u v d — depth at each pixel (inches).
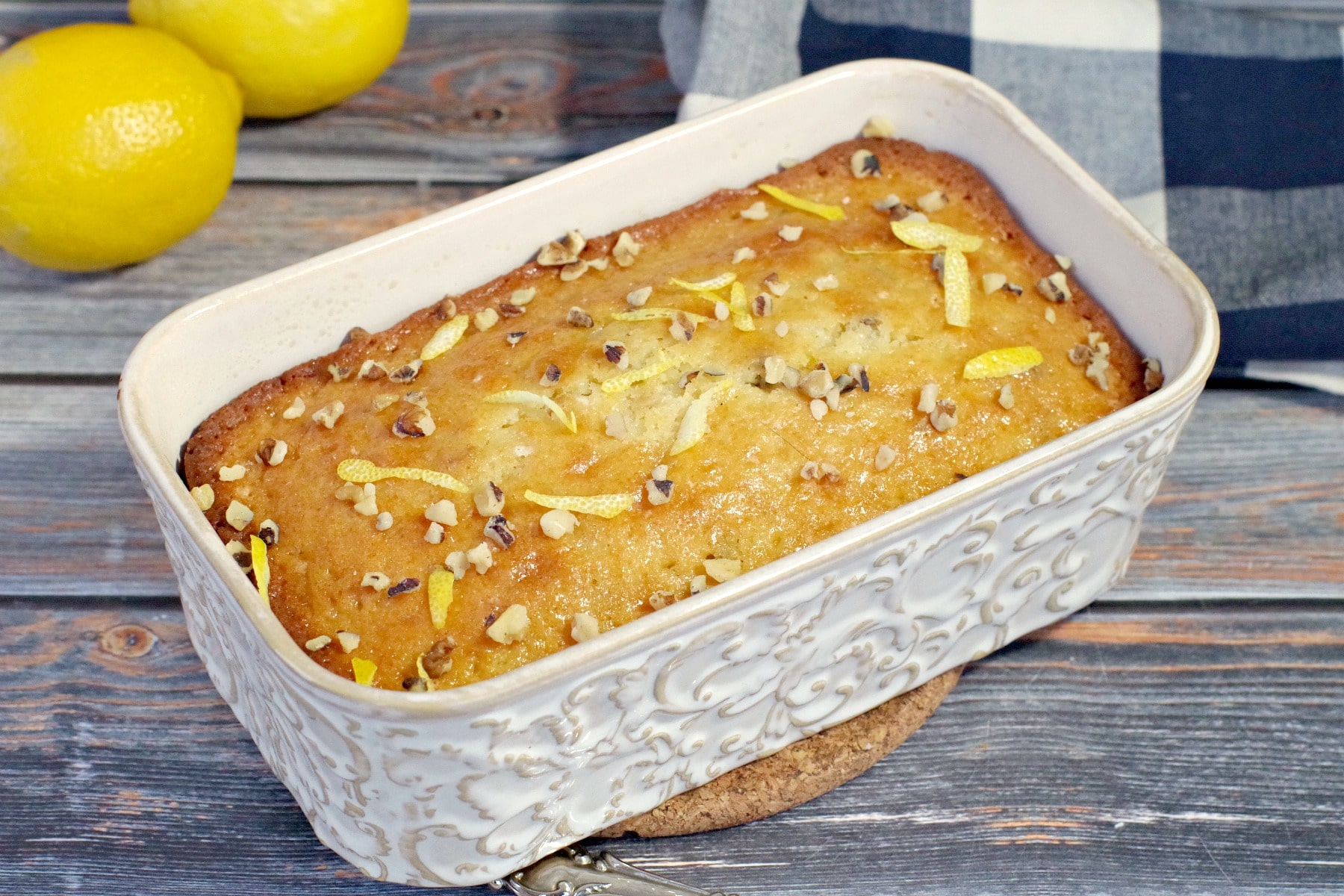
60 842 24.0
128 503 26.4
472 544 23.0
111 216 26.6
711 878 23.9
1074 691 25.2
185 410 24.2
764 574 21.6
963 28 28.6
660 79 30.2
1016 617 24.5
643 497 23.3
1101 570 24.7
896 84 26.2
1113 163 28.2
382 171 29.1
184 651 25.4
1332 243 27.4
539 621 22.8
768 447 23.5
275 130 29.4
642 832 23.9
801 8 28.6
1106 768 24.7
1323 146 28.0
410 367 24.4
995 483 22.3
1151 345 24.8
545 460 23.5
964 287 24.7
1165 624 25.8
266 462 23.9
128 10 29.7
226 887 23.8
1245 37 28.6
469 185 29.0
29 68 26.2
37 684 25.0
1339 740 25.0
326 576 23.1
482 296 25.1
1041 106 28.5
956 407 24.0
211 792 24.4
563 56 30.4
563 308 24.8
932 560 22.8
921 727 24.9
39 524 26.2
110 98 26.2
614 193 25.5
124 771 24.5
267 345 24.4
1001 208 26.0
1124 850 24.1
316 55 28.0
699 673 22.2
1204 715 25.1
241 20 27.5
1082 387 24.5
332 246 28.3
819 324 24.4
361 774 21.7
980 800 24.5
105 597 25.7
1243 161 28.1
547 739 21.8
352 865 23.6
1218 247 27.7
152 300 27.8
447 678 22.5
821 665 23.2
